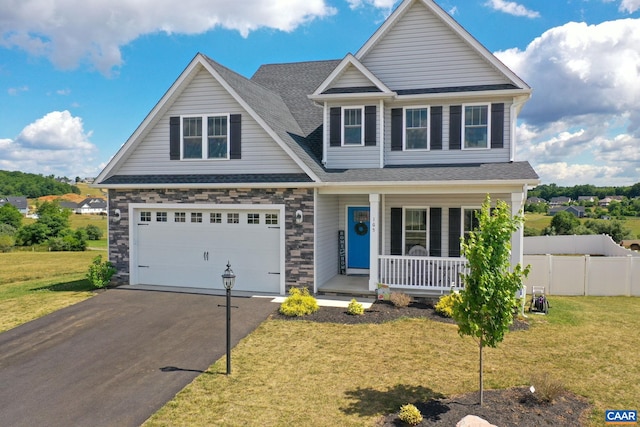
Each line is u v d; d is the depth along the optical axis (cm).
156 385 742
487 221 654
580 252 2636
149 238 1438
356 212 1554
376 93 1368
